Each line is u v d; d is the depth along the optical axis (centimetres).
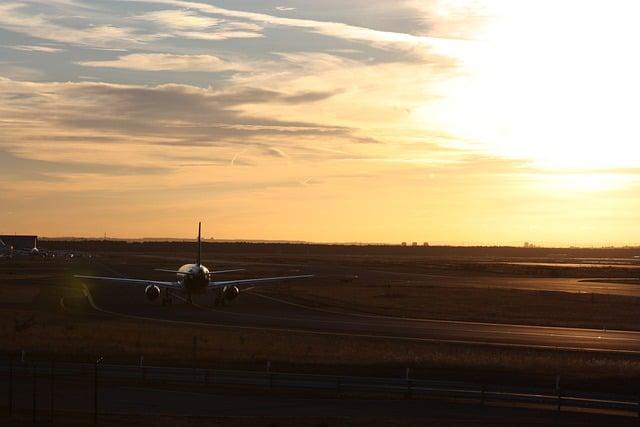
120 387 4803
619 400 4341
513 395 4400
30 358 5781
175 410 4216
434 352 6169
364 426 3906
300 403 4422
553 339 7281
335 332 7600
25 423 3866
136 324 8006
